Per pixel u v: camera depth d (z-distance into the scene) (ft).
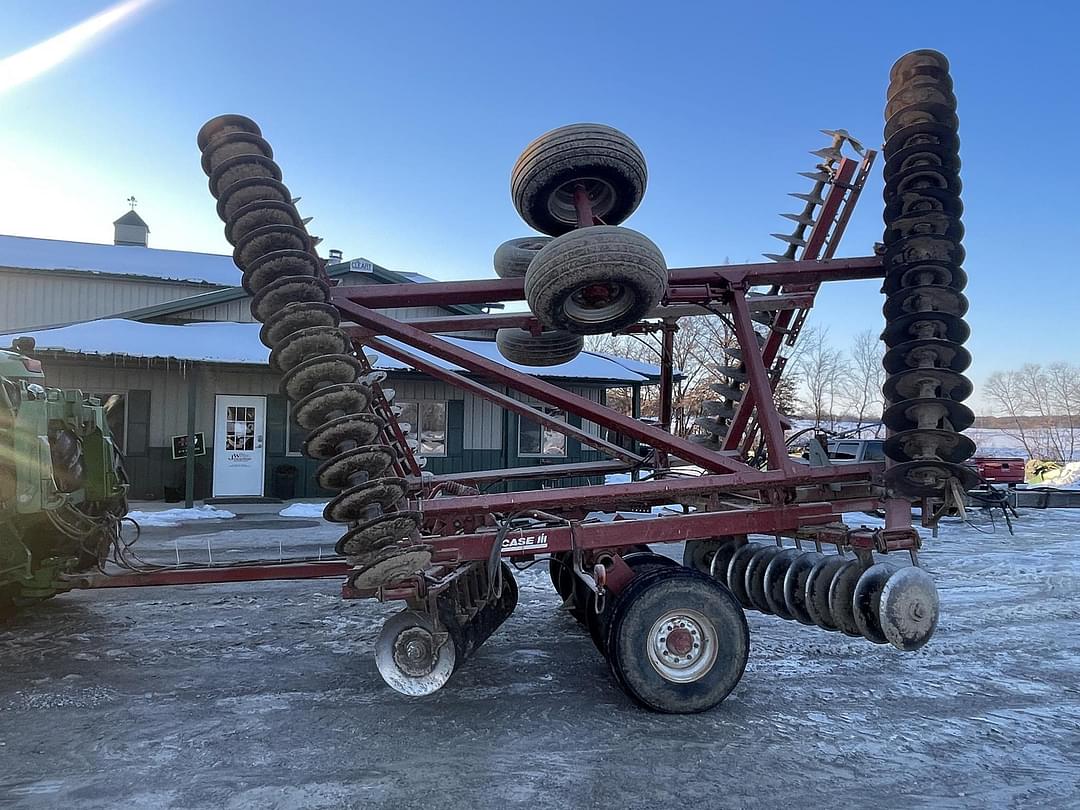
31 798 10.43
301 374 12.10
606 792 10.71
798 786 10.97
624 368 61.93
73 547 18.65
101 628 19.58
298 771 11.30
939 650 18.34
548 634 19.19
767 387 15.53
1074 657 17.87
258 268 12.59
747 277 15.72
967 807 10.43
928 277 14.55
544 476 21.04
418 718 13.46
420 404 57.11
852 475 15.28
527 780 11.06
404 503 13.03
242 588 24.86
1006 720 13.71
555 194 14.97
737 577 17.28
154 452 51.67
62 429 17.90
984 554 34.12
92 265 70.23
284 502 51.29
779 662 17.13
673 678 13.58
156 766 11.46
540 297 12.49
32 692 14.71
